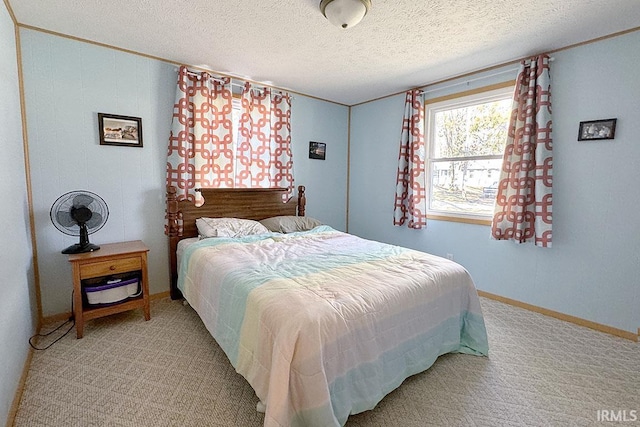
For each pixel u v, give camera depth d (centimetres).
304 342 124
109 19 205
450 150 335
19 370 163
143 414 148
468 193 322
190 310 265
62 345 206
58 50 229
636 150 216
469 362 193
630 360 195
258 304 148
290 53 259
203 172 299
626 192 221
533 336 226
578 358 197
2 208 149
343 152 435
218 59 273
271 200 354
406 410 152
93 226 233
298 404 123
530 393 165
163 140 284
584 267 242
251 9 192
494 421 146
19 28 213
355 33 222
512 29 215
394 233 389
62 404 153
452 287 194
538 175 250
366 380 144
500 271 293
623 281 225
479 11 192
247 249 238
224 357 196
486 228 301
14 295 163
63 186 237
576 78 239
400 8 189
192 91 291
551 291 261
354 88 356
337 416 131
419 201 343
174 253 284
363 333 143
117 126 258
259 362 140
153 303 279
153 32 224
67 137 237
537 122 251
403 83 338
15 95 196
